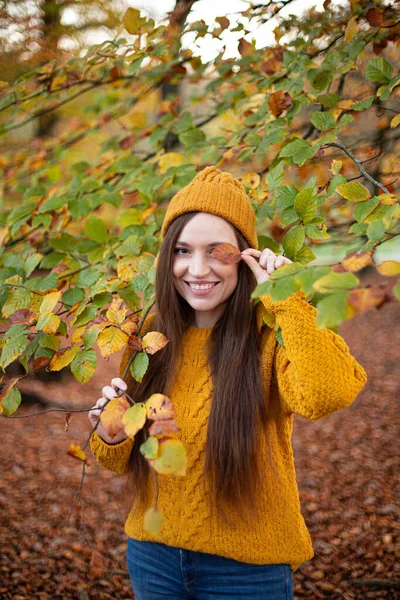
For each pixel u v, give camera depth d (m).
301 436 4.52
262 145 1.99
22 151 3.54
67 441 4.45
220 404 1.32
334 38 2.38
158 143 2.87
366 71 1.80
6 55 3.45
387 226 1.12
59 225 2.47
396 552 2.90
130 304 1.59
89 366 1.34
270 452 1.32
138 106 3.81
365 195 1.31
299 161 1.71
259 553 1.28
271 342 1.37
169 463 1.00
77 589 2.71
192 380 1.42
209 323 1.49
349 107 1.93
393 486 3.58
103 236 2.05
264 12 2.42
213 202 1.36
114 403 1.15
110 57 2.50
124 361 1.53
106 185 2.48
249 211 1.44
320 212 2.11
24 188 2.78
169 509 1.34
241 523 1.29
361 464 3.91
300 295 1.25
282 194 1.61
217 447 1.29
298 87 2.16
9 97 2.79
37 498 3.57
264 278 1.28
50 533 3.17
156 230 2.10
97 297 1.61
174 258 1.42
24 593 2.67
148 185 2.14
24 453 4.22
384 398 5.17
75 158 3.49
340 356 1.18
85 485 3.73
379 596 2.59
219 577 1.31
